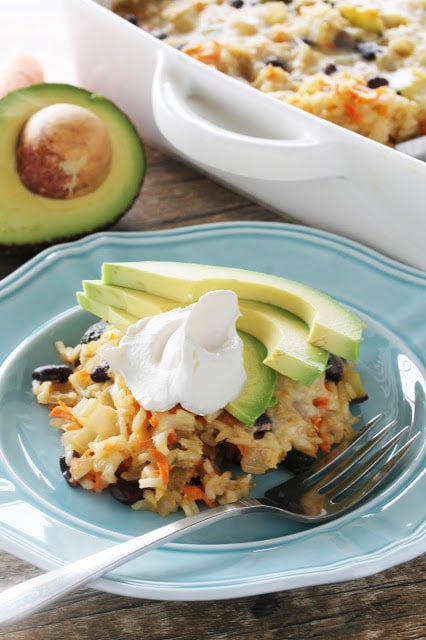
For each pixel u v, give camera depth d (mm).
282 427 562
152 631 519
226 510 529
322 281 638
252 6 750
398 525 528
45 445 571
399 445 569
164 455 545
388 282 631
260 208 724
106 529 528
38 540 517
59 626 520
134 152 688
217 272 583
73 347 613
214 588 496
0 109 661
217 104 679
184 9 751
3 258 683
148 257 645
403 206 644
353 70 716
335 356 579
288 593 530
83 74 755
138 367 557
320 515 537
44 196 668
